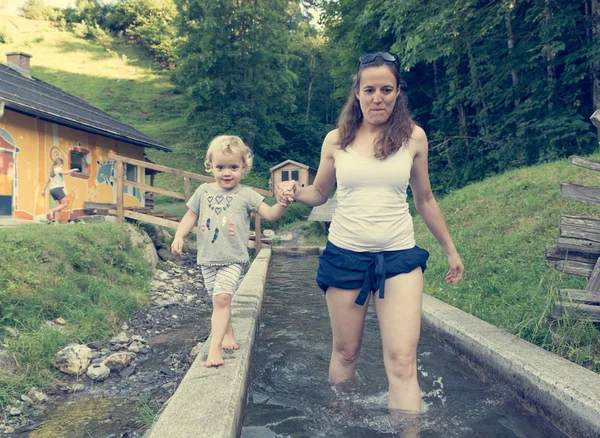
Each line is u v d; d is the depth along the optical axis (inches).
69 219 482.6
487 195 361.1
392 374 84.7
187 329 210.7
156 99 1959.9
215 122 1333.7
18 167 419.8
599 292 120.6
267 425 82.5
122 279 265.4
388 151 83.3
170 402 77.6
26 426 116.6
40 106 437.1
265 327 162.7
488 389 101.7
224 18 1315.2
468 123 671.1
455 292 195.2
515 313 146.5
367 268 86.7
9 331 158.6
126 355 161.0
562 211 265.4
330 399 92.5
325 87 1985.7
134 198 634.8
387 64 82.0
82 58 2426.2
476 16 539.2
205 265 109.2
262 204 111.4
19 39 2559.1
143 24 2915.8
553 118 481.4
